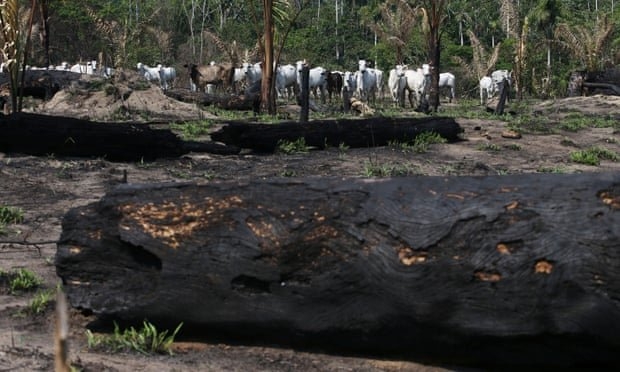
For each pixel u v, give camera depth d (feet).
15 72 51.80
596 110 86.74
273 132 47.01
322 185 15.55
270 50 75.61
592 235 13.85
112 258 16.47
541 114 80.94
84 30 161.89
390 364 15.16
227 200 15.80
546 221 14.12
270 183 15.85
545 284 13.94
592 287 13.74
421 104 85.10
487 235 14.29
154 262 16.26
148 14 215.72
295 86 113.39
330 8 265.34
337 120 49.01
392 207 14.84
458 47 197.36
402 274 14.53
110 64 129.39
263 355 15.53
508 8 132.36
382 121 49.57
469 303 14.30
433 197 14.75
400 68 109.81
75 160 41.60
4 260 23.48
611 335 13.70
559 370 14.53
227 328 15.90
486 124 63.82
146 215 16.07
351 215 15.05
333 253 15.07
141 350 15.58
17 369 14.29
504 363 14.64
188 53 201.57
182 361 15.14
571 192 14.29
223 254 15.56
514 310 14.08
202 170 41.11
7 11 50.85
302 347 15.81
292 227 15.29
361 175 41.09
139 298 16.15
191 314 15.89
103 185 36.29
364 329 15.05
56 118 41.65
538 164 47.03
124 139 42.16
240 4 247.70
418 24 142.92
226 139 46.03
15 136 40.96
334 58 229.25
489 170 44.16
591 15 215.31
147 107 71.92
